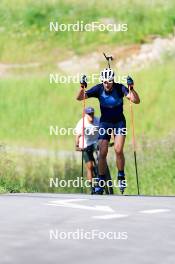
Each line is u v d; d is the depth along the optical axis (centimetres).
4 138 4753
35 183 4266
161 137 4619
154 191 4397
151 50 4962
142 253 1916
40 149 4656
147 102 4775
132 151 4519
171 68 4866
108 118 3431
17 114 4828
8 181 4062
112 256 1870
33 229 2309
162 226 2400
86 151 3844
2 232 2245
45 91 4872
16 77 4947
